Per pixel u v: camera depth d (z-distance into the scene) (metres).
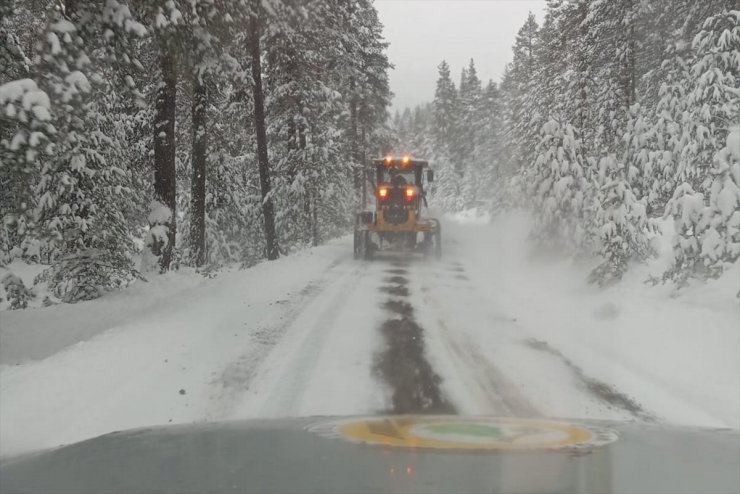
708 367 5.91
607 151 13.73
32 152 6.48
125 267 11.86
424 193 19.59
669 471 1.55
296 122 23.64
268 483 1.41
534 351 6.98
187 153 20.56
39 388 5.05
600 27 20.94
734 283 8.13
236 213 22.86
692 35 19.25
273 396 5.19
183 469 1.59
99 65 8.36
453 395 5.34
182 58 10.12
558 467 1.55
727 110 10.88
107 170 11.98
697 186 10.94
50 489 1.45
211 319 8.22
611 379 5.90
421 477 1.43
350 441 1.96
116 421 4.43
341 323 8.33
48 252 13.92
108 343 6.64
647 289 9.73
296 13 16.77
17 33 9.92
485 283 12.74
